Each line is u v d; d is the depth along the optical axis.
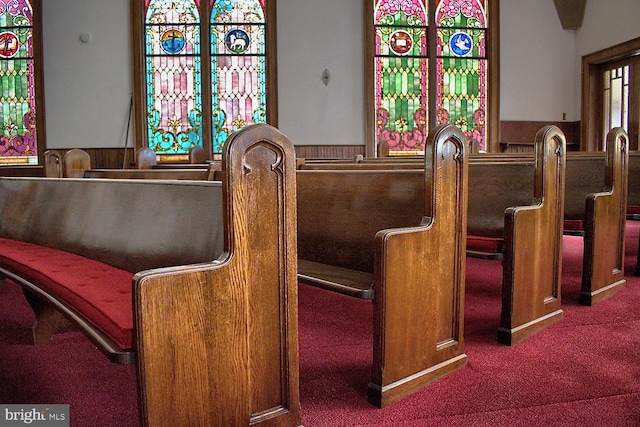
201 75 9.40
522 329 2.52
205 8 9.30
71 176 4.38
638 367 2.19
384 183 2.38
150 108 9.45
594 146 10.04
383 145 7.27
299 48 9.46
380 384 1.89
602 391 1.97
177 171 3.32
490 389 2.00
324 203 2.61
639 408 1.84
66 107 9.31
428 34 9.76
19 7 9.32
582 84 10.04
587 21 9.85
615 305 3.09
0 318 2.97
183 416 1.43
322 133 9.59
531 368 2.19
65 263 2.19
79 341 2.61
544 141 2.62
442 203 2.09
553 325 2.74
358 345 2.52
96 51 9.27
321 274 2.26
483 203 2.95
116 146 9.38
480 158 4.34
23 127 9.43
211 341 1.48
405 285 1.96
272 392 1.64
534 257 2.60
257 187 1.56
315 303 3.26
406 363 1.98
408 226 2.25
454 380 2.09
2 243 2.78
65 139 9.35
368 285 2.02
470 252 2.59
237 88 9.52
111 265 2.18
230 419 1.53
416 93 9.83
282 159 1.60
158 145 9.48
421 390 2.01
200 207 1.74
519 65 10.04
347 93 9.61
